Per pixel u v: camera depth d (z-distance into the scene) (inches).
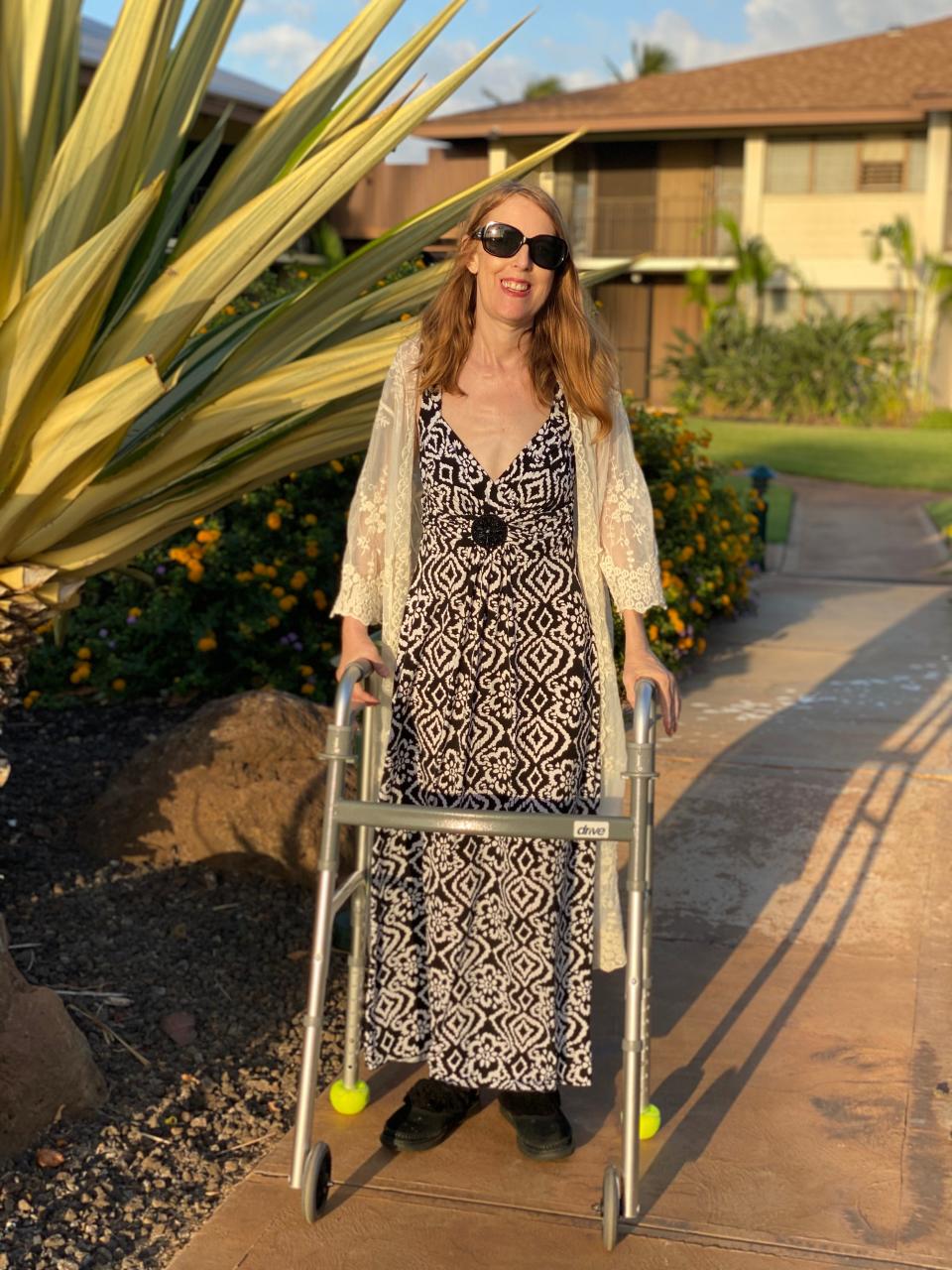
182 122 126.0
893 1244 99.0
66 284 93.7
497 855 105.3
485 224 101.8
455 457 103.1
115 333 106.1
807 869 173.6
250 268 110.3
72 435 100.0
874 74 1146.0
